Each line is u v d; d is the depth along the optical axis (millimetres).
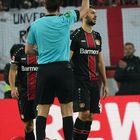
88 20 31453
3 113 35844
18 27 46125
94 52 31453
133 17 46531
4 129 35688
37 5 46219
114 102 36062
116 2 47094
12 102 36000
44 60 25188
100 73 32344
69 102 25516
